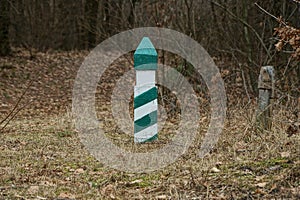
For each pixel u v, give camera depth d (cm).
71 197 661
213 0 1716
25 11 3097
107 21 2203
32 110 1769
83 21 3050
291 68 1429
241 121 1107
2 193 677
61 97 2081
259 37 1498
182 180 707
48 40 3175
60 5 3238
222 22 1738
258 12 1639
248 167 736
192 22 1675
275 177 680
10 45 2906
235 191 646
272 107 1016
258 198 620
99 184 723
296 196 616
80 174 780
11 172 782
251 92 1534
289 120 968
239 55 1680
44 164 834
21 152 935
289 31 837
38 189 696
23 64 2603
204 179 696
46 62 2700
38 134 1153
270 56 1486
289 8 1565
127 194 671
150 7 1781
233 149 870
